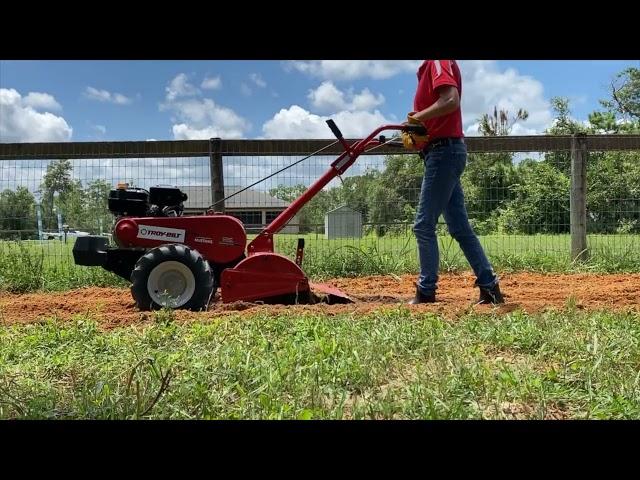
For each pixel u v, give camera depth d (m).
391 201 7.79
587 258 8.01
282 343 3.41
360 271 7.51
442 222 8.47
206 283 4.82
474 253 5.05
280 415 2.29
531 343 3.40
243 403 2.44
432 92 4.84
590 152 8.20
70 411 2.33
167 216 5.19
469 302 5.17
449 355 3.06
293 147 7.41
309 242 7.62
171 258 4.80
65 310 5.20
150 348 3.43
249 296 4.91
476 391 2.61
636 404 2.44
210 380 2.73
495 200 8.52
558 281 6.86
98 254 5.11
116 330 3.98
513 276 7.39
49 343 3.65
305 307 4.64
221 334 3.63
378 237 7.77
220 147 7.38
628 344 3.25
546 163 8.34
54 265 7.22
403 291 6.33
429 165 4.91
